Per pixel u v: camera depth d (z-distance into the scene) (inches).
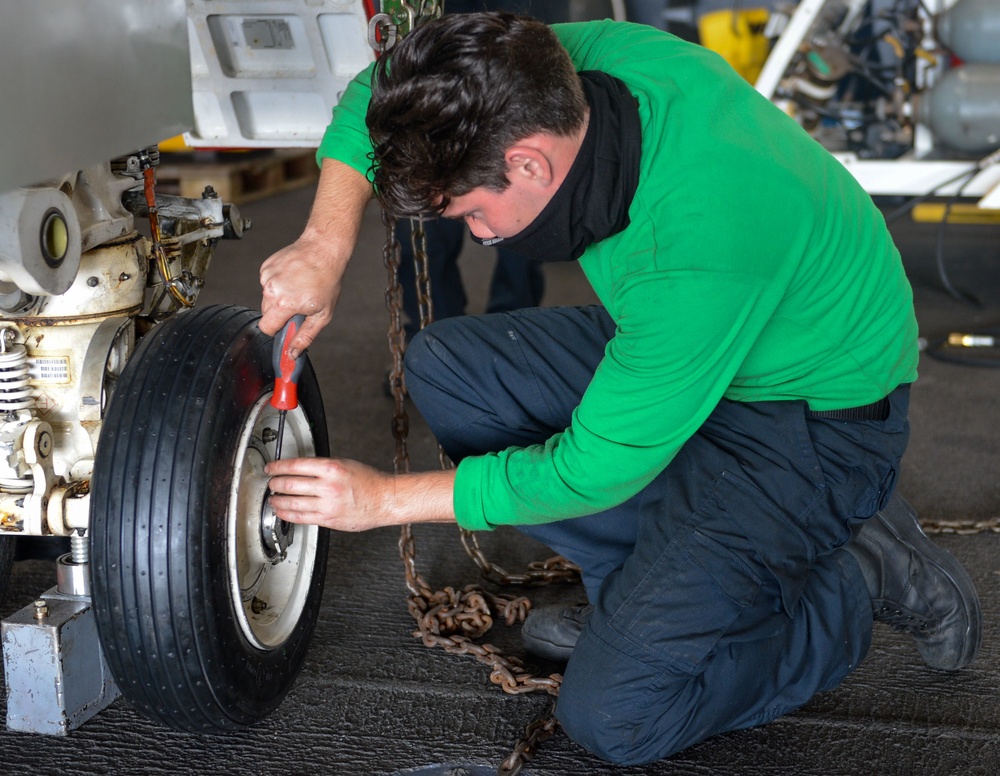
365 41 69.4
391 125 41.8
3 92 39.7
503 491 49.7
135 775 55.1
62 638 56.2
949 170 161.6
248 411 53.5
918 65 169.6
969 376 124.2
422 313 72.6
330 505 49.5
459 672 65.8
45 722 57.4
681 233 45.6
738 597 54.6
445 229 112.0
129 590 49.9
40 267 45.0
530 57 42.0
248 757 56.9
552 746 58.6
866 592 60.2
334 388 118.3
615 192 46.0
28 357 55.5
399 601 75.0
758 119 49.8
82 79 45.1
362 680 64.6
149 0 50.5
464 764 56.9
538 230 46.4
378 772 55.9
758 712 57.7
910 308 57.5
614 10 175.2
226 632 52.2
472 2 109.9
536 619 67.4
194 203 66.4
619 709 53.9
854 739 59.6
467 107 40.9
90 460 56.7
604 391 47.4
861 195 54.9
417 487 50.9
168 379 51.5
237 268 163.5
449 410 65.7
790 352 54.0
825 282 51.9
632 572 56.3
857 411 57.0
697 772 56.5
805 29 158.4
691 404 47.2
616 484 48.7
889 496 59.6
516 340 65.2
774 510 55.3
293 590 61.6
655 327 45.8
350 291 159.2
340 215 55.9
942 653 65.3
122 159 58.4
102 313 56.0
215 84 73.0
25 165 41.5
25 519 54.4
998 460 100.5
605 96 46.2
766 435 56.1
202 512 50.2
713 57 51.8
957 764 57.4
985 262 172.1
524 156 42.6
